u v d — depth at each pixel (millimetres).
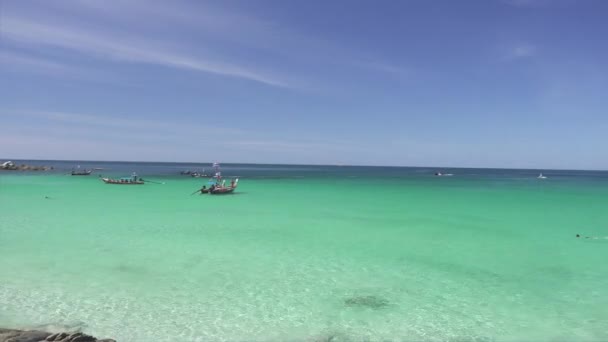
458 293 11180
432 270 13242
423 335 8750
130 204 29938
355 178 86562
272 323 9180
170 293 10805
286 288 11391
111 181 50625
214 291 11047
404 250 15875
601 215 25578
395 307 10195
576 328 9094
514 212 26969
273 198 36469
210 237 17969
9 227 19406
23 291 10656
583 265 13859
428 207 29922
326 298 10703
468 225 21828
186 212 25953
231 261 13992
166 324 8992
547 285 11852
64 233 18172
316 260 14297
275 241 17344
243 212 26406
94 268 12789
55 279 11648
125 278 11906
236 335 8586
